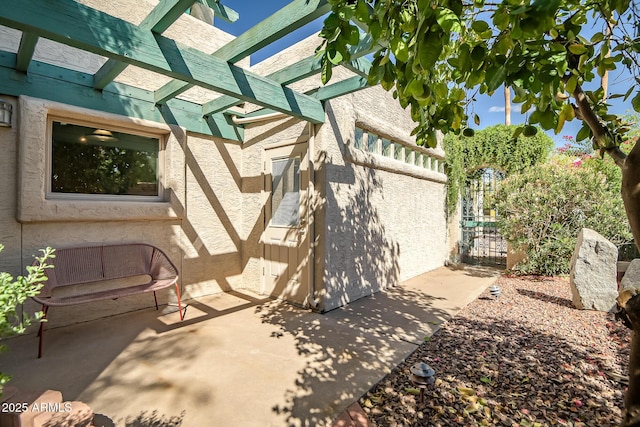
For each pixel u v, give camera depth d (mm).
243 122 5023
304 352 2842
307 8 2129
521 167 7605
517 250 6371
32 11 1807
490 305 4359
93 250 3521
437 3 956
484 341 3123
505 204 6250
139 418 1939
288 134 4477
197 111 4527
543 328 3475
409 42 1125
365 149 4926
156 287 3463
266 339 3125
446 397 2184
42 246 3232
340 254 4273
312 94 3936
